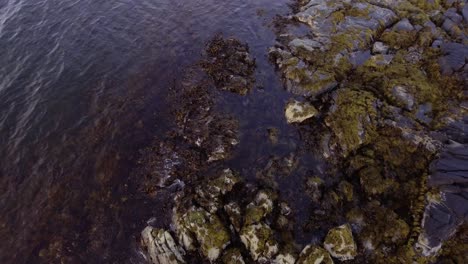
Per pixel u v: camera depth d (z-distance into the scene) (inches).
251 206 598.9
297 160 695.7
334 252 546.0
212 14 1174.3
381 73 837.2
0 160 714.8
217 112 803.4
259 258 542.0
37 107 828.6
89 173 688.4
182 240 559.2
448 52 881.5
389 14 1051.3
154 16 1163.3
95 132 767.7
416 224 563.5
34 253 576.7
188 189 648.4
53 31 1074.1
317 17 1079.0
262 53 989.2
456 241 534.9
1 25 1091.9
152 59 977.5
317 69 868.0
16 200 648.4
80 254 574.2
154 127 775.1
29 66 944.3
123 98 852.0
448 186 588.4
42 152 730.2
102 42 1036.5
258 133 755.4
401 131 693.3
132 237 591.2
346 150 690.8
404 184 622.5
